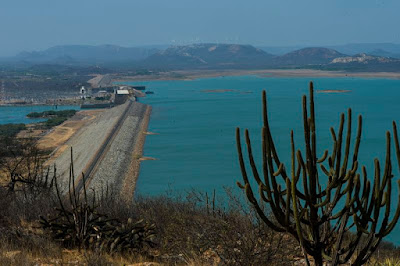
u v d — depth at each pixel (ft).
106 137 435.94
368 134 470.39
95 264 39.24
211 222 42.32
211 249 44.47
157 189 285.02
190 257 42.57
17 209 58.18
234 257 38.99
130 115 625.82
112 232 48.19
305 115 29.68
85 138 472.44
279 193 30.25
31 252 42.78
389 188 28.78
